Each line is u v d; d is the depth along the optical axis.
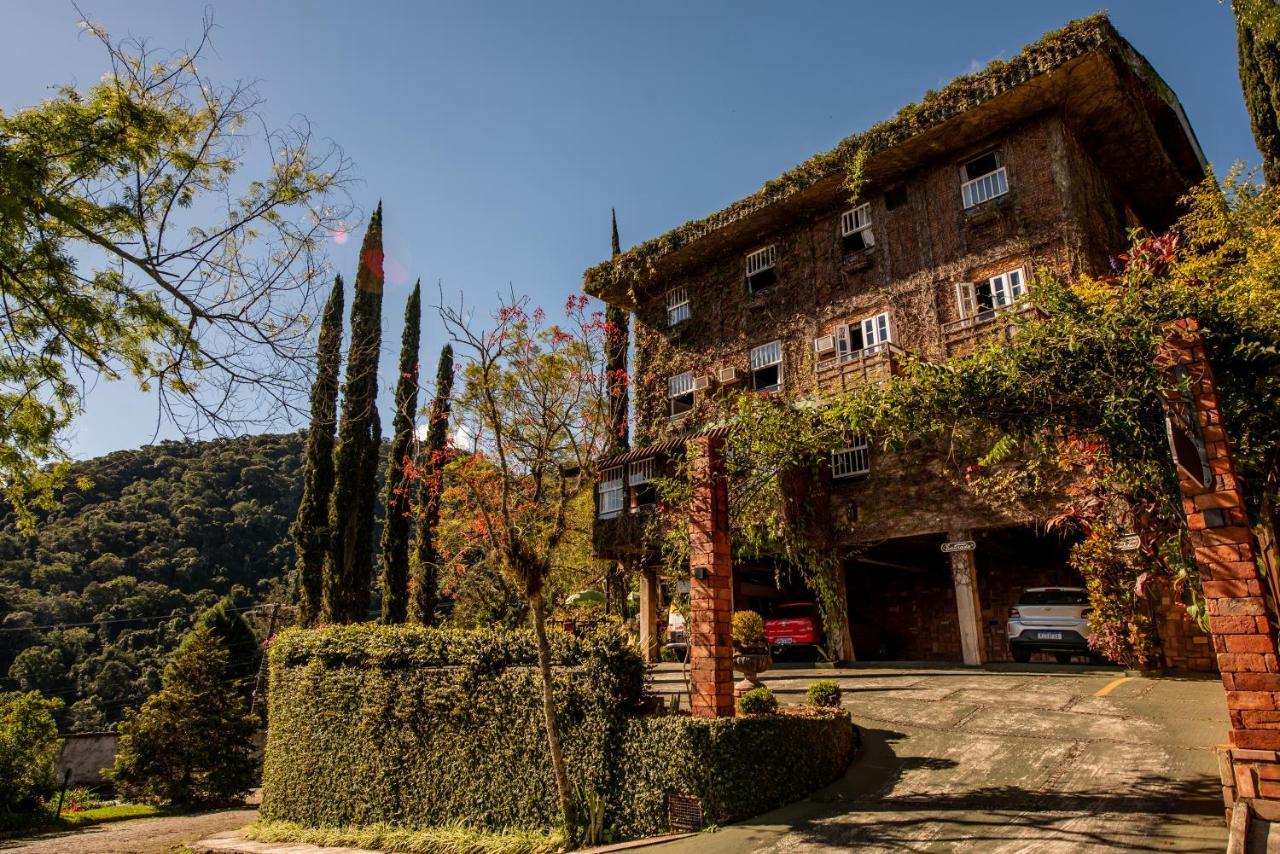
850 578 22.88
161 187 7.96
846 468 17.44
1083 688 11.53
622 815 8.37
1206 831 5.81
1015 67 16.38
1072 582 18.72
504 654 10.01
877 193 19.72
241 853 11.01
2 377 8.20
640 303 24.75
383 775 11.06
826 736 9.18
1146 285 6.88
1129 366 6.24
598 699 8.89
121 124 7.50
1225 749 5.35
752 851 6.78
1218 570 5.35
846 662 16.78
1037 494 14.28
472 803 9.77
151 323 7.84
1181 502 6.29
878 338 18.91
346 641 12.45
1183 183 19.89
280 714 13.38
